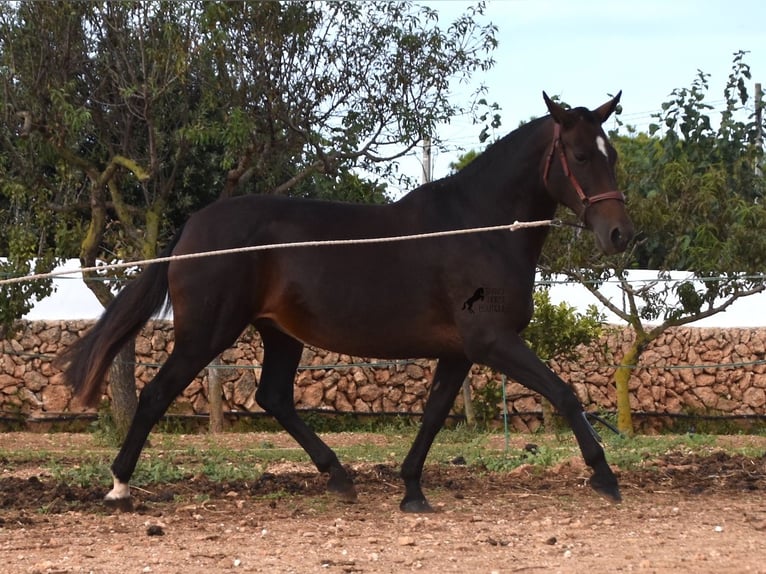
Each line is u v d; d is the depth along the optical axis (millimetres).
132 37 13188
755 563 5945
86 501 8383
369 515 7844
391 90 13812
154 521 7465
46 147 13391
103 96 13898
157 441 14016
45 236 14484
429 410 8164
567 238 13586
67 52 13102
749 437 14531
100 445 13578
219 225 8070
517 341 7680
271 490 9031
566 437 14352
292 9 12891
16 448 13156
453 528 7195
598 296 14164
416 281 7824
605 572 5758
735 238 13398
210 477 9570
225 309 8016
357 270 7891
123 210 13766
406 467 8117
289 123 13312
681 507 8086
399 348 7980
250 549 6438
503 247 7801
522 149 7902
